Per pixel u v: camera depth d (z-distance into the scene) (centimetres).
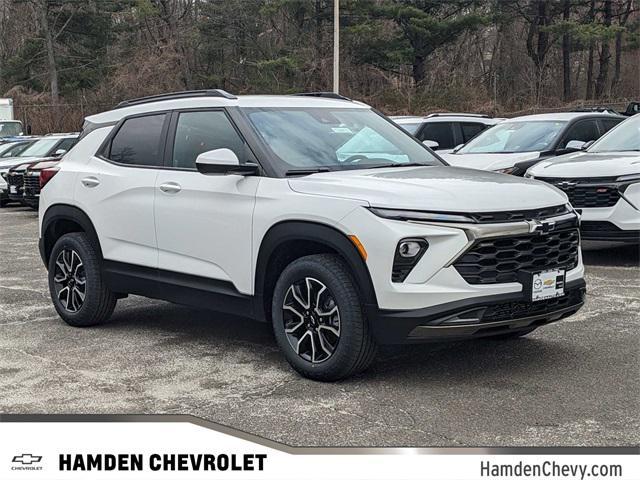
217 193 576
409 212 481
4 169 1881
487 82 4806
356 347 498
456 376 533
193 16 5009
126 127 679
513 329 504
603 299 750
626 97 4797
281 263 553
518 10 4706
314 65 4409
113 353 610
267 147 567
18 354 612
